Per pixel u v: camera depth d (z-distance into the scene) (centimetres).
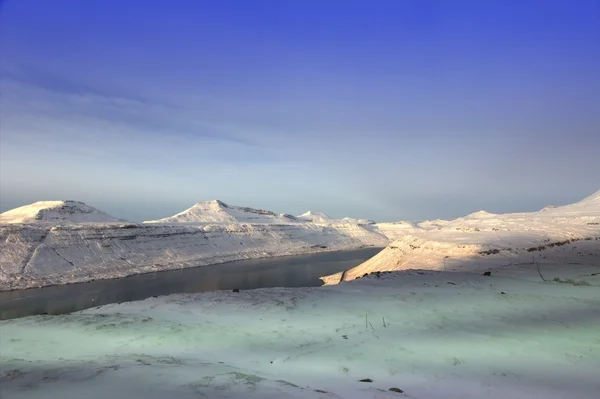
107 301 4966
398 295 1819
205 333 1223
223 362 936
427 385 782
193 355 1009
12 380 675
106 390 596
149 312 1572
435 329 1241
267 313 1497
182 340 1152
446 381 805
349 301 1705
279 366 911
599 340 1103
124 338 1173
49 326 1332
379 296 1812
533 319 1354
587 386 779
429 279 2381
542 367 896
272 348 1072
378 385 766
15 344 1137
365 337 1162
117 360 880
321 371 869
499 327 1254
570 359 952
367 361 942
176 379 671
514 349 1030
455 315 1423
